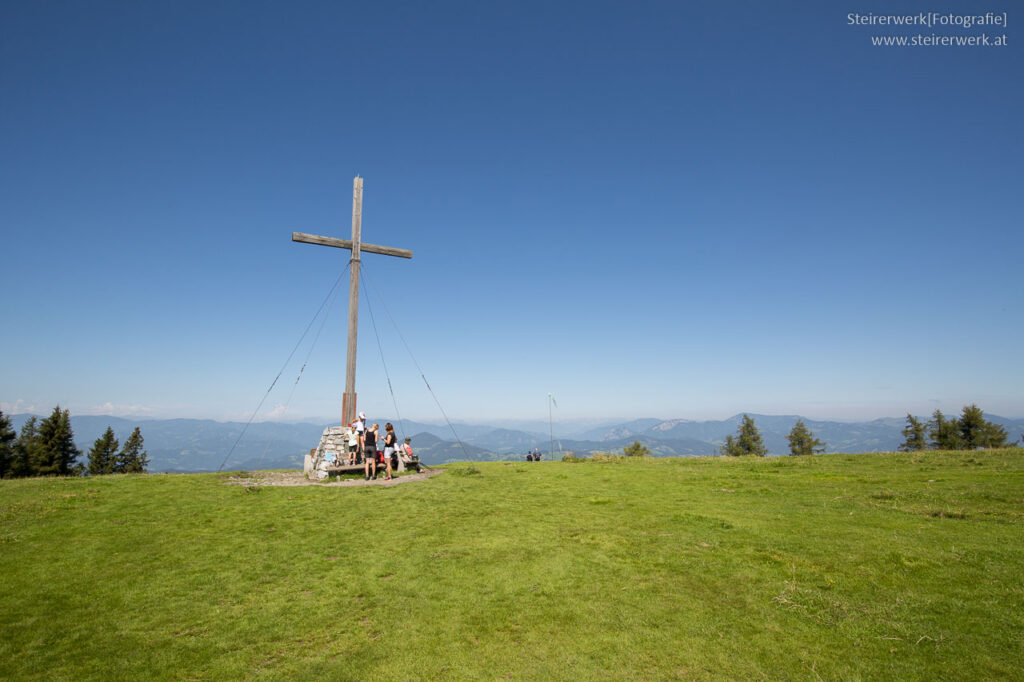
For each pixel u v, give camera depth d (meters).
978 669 4.69
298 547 9.22
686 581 7.18
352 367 22.48
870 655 5.09
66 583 7.47
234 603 6.93
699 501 12.30
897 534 8.60
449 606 6.74
